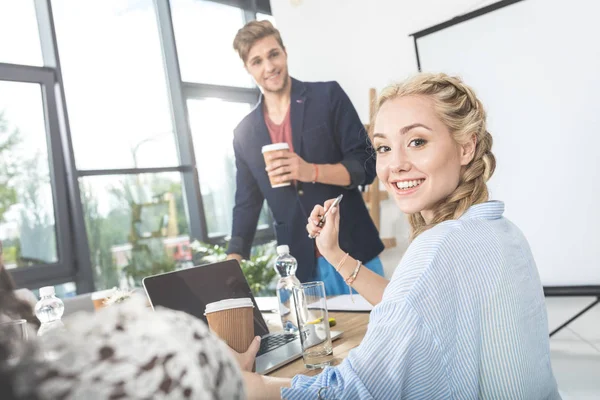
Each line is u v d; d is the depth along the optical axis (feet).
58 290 13.29
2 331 0.95
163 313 1.09
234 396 1.09
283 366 4.10
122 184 14.44
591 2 9.43
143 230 14.71
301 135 10.79
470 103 3.56
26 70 12.83
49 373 0.88
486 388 2.90
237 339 3.59
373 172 10.33
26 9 13.16
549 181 10.21
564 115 9.93
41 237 13.07
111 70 14.47
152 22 15.42
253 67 10.89
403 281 2.77
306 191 10.48
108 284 13.94
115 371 0.91
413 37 11.60
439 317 2.70
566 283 10.15
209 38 16.55
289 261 5.66
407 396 2.66
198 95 15.97
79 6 13.96
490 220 3.20
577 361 9.09
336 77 12.80
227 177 16.58
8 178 12.59
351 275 4.77
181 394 0.95
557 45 9.87
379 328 2.70
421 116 3.43
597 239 9.78
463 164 3.55
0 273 5.89
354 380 2.62
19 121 12.82
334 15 12.65
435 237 2.90
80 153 13.74
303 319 4.01
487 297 2.84
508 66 10.46
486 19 10.61
